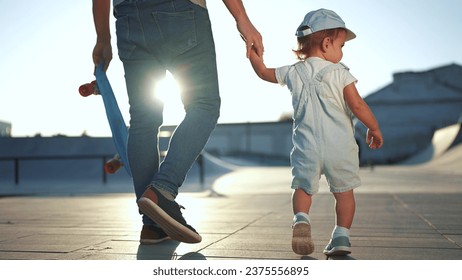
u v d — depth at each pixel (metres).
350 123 3.87
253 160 79.69
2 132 28.84
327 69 3.82
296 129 3.89
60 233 5.36
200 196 12.04
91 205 9.70
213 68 4.04
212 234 5.15
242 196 11.78
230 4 3.99
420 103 105.88
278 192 13.81
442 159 56.44
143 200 3.63
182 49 3.93
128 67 4.13
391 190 13.68
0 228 5.85
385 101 107.19
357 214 7.17
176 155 3.86
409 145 101.94
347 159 3.73
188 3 3.88
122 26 4.04
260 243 4.53
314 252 4.09
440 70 107.62
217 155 82.81
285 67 4.03
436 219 6.52
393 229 5.51
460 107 104.25
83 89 4.46
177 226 3.73
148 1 3.88
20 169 26.41
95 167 26.61
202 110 4.02
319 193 12.05
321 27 3.90
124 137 4.38
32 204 10.07
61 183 22.48
